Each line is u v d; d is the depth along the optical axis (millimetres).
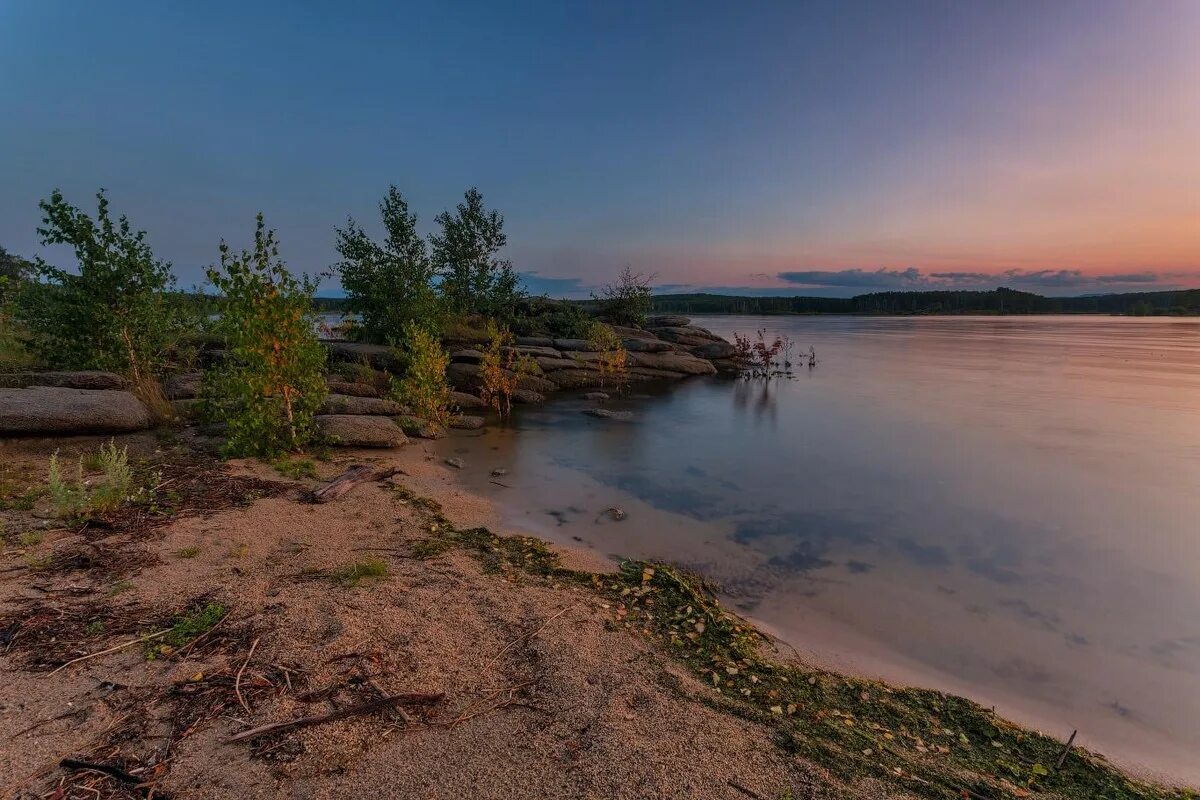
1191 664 4961
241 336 9008
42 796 2531
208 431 9852
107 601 4293
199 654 3713
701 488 9727
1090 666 4918
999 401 18766
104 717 3072
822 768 3236
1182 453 12047
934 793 3145
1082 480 10266
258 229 9141
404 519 7160
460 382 18734
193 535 5727
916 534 7773
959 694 4500
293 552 5664
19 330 12969
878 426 15055
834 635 5309
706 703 3814
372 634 4172
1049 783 3443
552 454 11852
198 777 2729
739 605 5828
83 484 6379
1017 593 6168
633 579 5961
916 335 59281
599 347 24562
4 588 4312
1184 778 3686
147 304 11477
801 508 8766
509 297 26859
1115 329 71688
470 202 25969
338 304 22062
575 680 3875
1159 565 6859
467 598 5016
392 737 3139
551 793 2811
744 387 22609
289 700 3344
